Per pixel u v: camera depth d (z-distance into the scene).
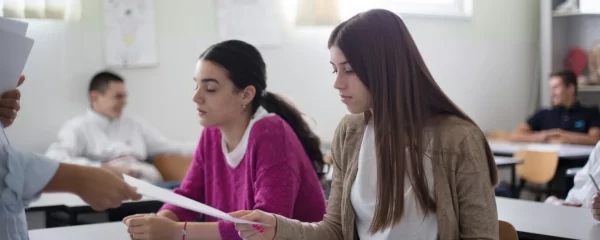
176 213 2.13
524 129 5.92
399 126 1.52
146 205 3.17
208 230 1.79
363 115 1.71
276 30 5.00
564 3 6.41
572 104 5.79
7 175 1.18
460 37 6.11
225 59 1.97
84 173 1.20
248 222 1.56
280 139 1.97
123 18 4.40
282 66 5.07
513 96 6.56
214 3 4.76
